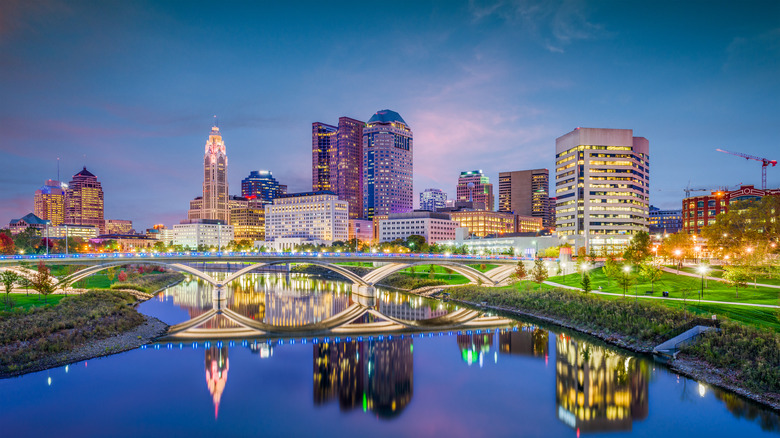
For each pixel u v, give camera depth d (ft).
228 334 305.94
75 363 223.30
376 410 177.88
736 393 175.83
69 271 496.23
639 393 181.37
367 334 309.22
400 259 485.15
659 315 256.73
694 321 231.30
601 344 260.62
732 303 274.57
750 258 363.35
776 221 408.46
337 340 293.02
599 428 158.20
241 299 497.46
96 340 255.70
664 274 416.87
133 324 299.58
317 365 237.66
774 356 181.16
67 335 242.78
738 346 197.36
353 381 212.84
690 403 170.30
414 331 317.83
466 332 310.65
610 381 198.08
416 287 554.87
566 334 291.99
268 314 395.34
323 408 180.04
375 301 472.03
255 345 277.64
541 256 635.66
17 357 212.02
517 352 256.52
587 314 303.07
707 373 194.59
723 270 385.70
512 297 398.42
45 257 381.60
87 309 293.43
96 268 392.68
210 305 441.68
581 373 211.20
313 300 491.72
